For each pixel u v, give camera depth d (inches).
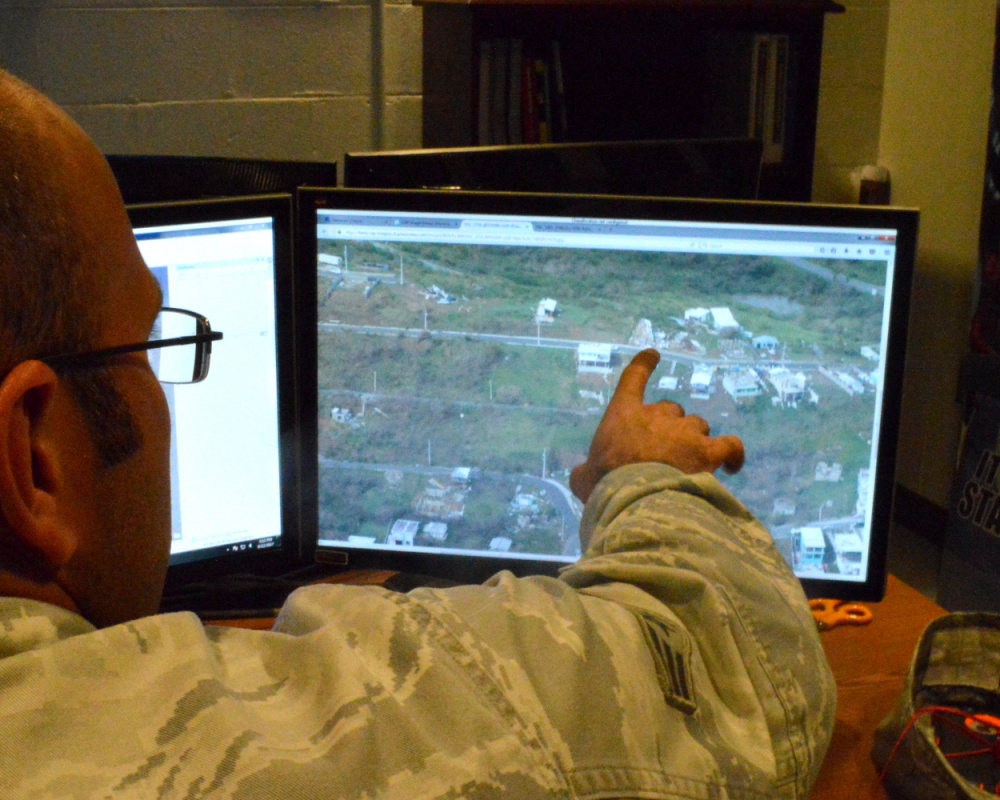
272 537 38.2
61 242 15.5
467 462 37.6
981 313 97.2
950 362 108.7
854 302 35.2
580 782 17.0
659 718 18.8
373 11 100.0
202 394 36.0
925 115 111.3
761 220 34.6
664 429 29.8
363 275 36.4
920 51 111.5
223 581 42.6
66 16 90.4
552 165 46.2
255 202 35.0
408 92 103.6
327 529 38.4
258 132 99.4
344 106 101.7
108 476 16.8
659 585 22.3
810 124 104.8
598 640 19.3
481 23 96.2
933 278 111.0
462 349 36.8
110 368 16.7
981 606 79.3
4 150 15.0
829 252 34.9
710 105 109.6
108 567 17.4
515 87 97.5
